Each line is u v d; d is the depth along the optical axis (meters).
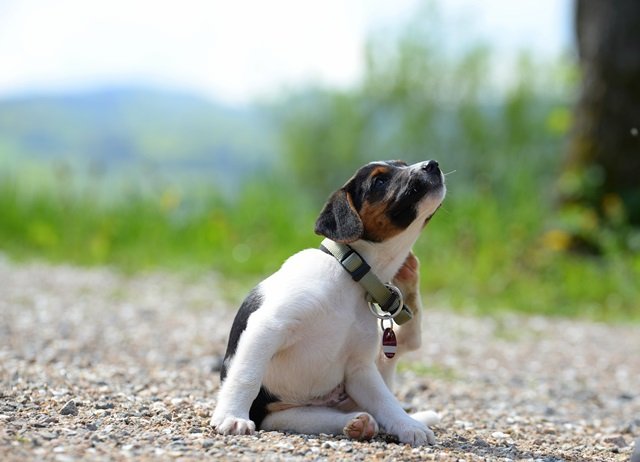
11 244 19.42
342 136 32.16
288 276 5.53
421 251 16.41
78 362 8.31
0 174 22.47
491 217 16.45
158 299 13.62
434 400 7.89
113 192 20.91
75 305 12.45
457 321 12.91
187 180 21.45
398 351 6.13
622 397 8.66
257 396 5.67
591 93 17.48
